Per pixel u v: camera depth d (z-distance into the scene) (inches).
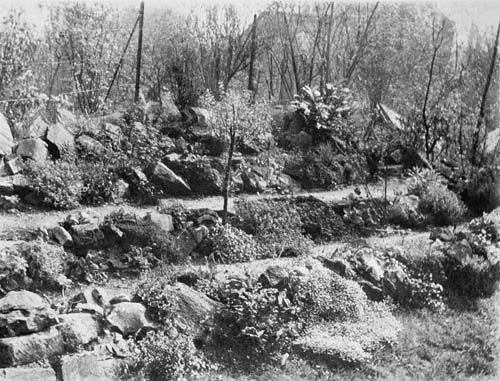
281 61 411.8
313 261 349.7
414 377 324.8
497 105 404.5
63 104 387.2
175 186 376.5
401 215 380.5
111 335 299.9
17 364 279.6
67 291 316.5
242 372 307.9
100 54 391.2
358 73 414.3
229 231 353.1
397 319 342.3
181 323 311.1
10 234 328.5
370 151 405.1
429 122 408.5
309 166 398.3
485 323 350.0
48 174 359.3
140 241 340.5
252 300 315.6
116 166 378.9
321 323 329.4
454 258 362.9
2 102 373.1
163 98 406.9
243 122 396.8
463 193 398.6
